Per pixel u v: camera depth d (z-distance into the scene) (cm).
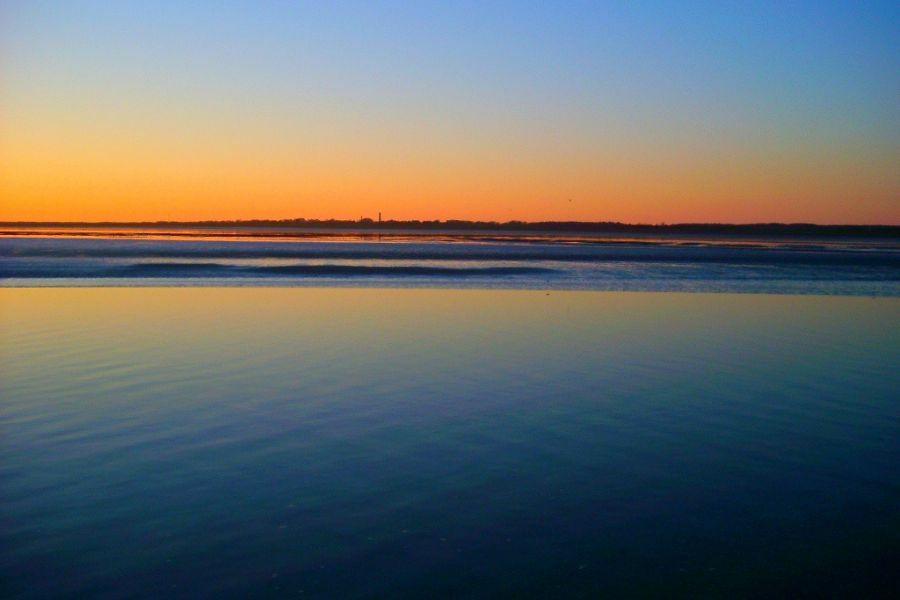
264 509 750
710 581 632
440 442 970
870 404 1202
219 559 648
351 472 855
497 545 686
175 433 981
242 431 997
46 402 1113
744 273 4159
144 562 640
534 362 1501
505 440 984
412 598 595
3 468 842
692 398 1227
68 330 1778
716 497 804
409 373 1373
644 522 740
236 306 2292
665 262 5169
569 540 698
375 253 5841
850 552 686
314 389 1234
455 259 5203
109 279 3272
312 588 605
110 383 1240
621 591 613
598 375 1391
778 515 762
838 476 873
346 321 2006
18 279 3231
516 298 2647
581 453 938
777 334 1920
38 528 697
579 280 3525
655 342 1769
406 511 753
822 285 3459
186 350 1546
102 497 769
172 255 5219
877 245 10569
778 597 611
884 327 2066
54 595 587
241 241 8525
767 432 1042
